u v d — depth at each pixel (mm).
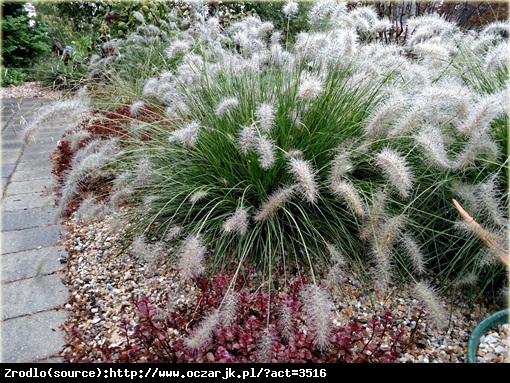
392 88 2488
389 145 2350
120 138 3025
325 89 2451
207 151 2557
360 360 1628
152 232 2547
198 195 2080
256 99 2645
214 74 3041
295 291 1908
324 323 1459
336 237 2299
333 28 2912
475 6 6281
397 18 6605
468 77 2689
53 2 9828
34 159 4438
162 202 2576
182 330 1870
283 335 1648
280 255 2326
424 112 1809
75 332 1786
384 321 1888
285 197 1857
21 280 2359
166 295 2146
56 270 2451
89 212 2436
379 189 2211
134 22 6551
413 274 2266
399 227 1843
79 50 7969
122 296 2168
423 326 1902
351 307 2031
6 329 1960
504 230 1758
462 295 2121
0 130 5371
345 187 1825
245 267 2283
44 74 8438
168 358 1673
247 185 2455
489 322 1730
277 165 2365
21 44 9930
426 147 1759
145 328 1693
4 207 3312
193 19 6457
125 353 1668
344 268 2246
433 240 2252
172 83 3117
